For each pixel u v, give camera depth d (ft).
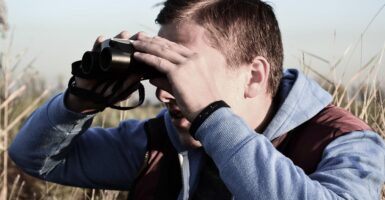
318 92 7.80
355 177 6.81
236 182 6.33
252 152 6.37
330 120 7.50
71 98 7.79
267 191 6.27
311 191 6.34
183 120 7.30
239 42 7.39
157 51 6.68
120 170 8.51
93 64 7.02
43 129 8.04
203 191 7.69
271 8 7.84
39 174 8.53
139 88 7.39
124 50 6.75
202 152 7.73
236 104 7.47
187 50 6.74
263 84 7.55
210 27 7.32
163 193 7.88
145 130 8.14
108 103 7.48
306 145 7.38
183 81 6.54
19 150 8.36
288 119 7.52
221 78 7.32
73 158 8.53
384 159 7.25
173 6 7.43
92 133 8.65
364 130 7.33
